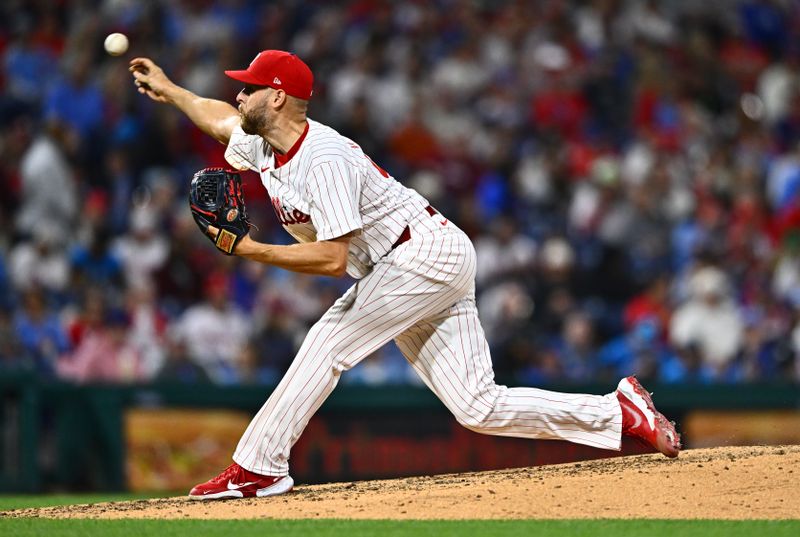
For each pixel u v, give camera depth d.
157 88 22.33
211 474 34.88
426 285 19.64
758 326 46.06
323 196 18.88
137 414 34.22
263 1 54.84
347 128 50.84
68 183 44.22
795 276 49.09
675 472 19.78
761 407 38.19
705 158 54.84
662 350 43.44
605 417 20.20
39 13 50.62
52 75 49.00
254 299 42.72
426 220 19.84
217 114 21.94
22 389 33.06
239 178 19.56
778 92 61.44
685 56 60.22
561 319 44.25
